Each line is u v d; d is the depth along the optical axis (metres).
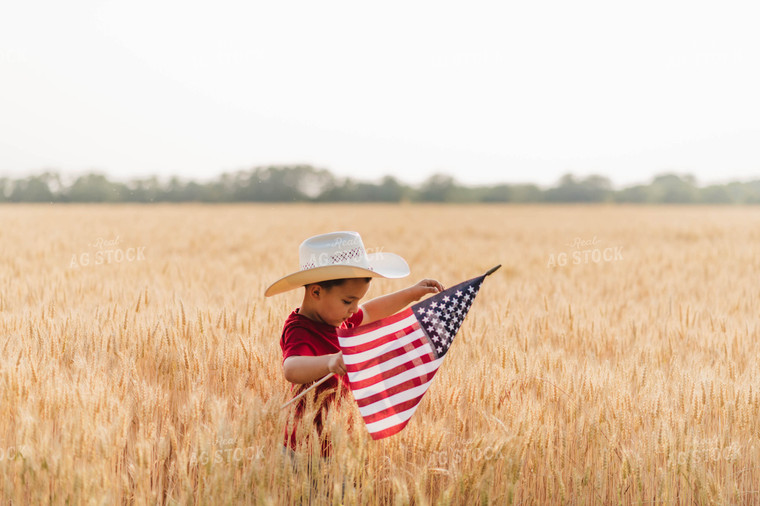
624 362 4.39
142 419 3.32
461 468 3.03
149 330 4.43
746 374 4.18
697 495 3.07
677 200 110.50
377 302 3.80
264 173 101.12
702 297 8.72
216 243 19.00
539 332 5.67
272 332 5.05
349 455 2.77
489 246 19.88
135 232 23.16
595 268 12.76
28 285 7.69
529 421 3.21
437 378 3.82
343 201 107.50
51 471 2.74
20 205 70.94
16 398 3.41
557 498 3.17
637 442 3.34
